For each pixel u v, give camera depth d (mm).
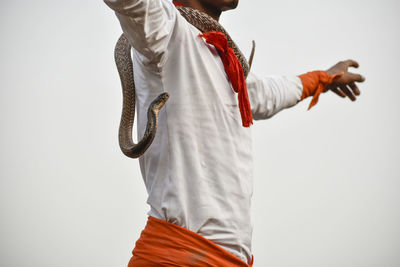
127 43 4684
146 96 4281
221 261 3922
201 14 4531
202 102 4125
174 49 4137
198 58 4199
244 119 4285
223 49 4352
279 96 5898
